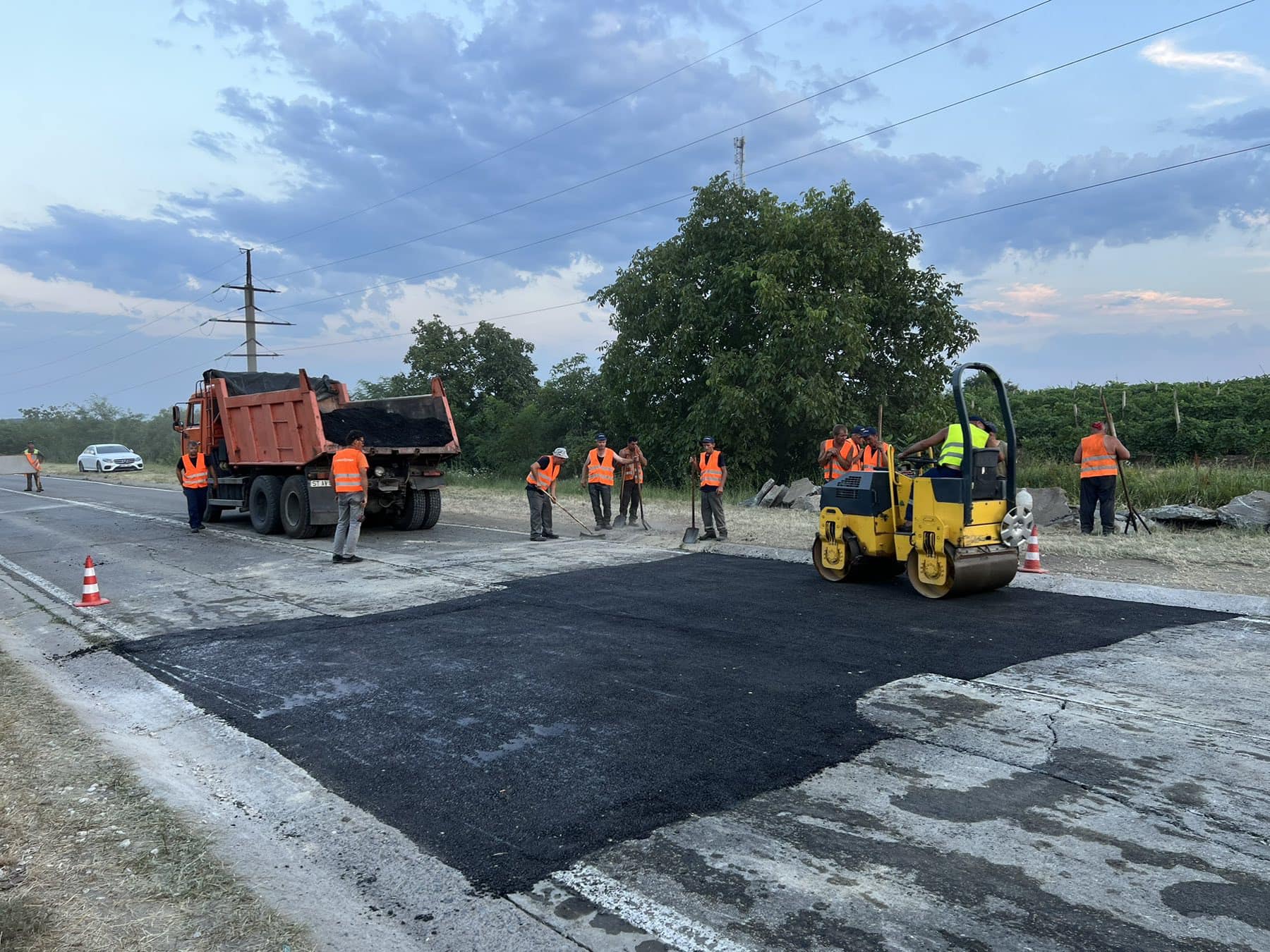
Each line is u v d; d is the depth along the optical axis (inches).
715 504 491.5
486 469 1192.2
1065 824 146.6
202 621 323.6
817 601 323.3
